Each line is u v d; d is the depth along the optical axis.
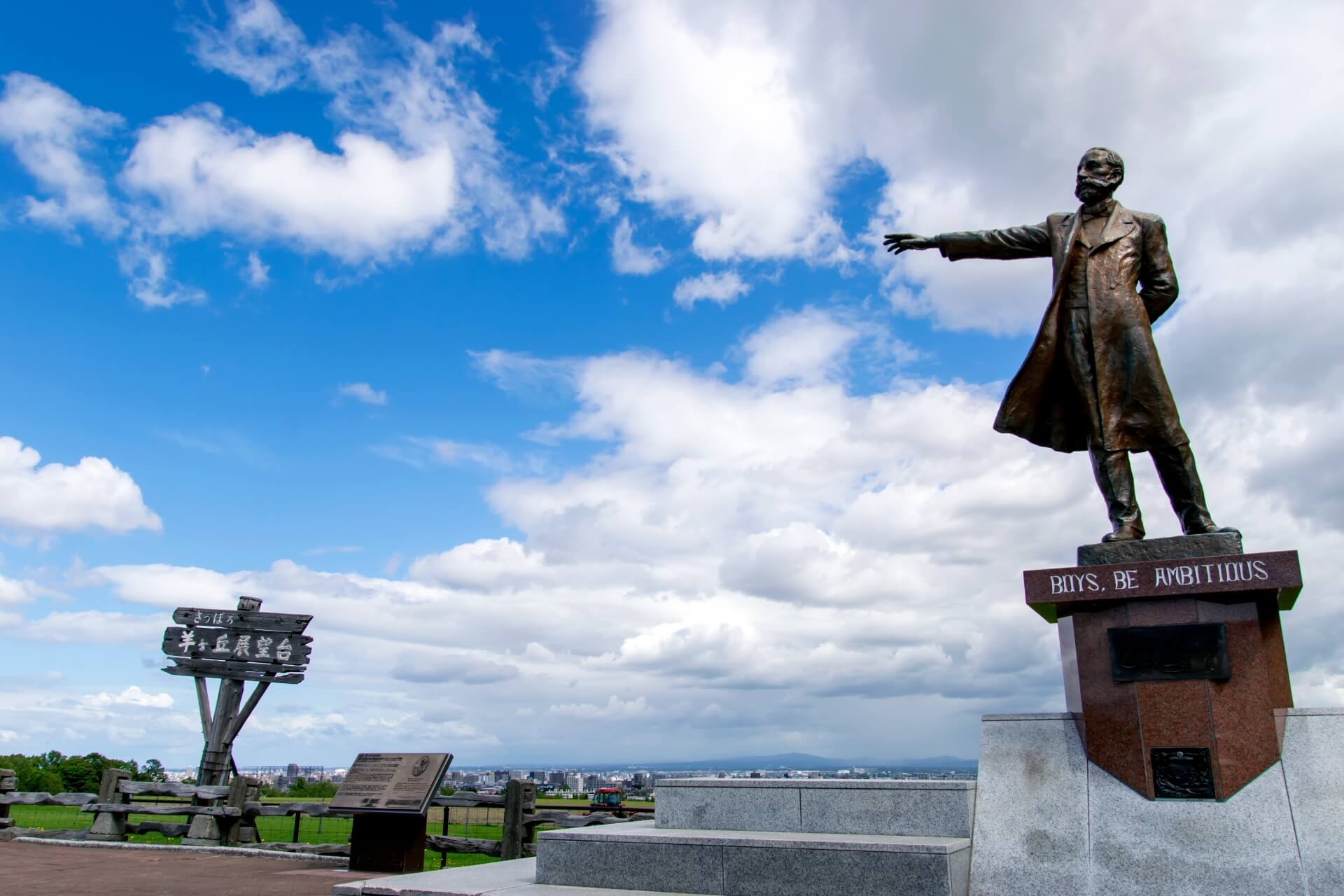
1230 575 6.89
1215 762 6.66
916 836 7.17
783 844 6.89
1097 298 8.27
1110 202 8.55
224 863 11.86
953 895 6.43
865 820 7.40
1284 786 6.47
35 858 12.11
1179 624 7.02
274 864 11.77
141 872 10.59
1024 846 6.79
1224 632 6.89
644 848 7.34
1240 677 6.79
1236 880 6.19
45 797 14.76
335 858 12.71
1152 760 6.81
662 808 8.13
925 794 7.23
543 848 7.67
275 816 13.88
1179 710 6.84
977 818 7.06
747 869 6.98
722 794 7.96
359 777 11.50
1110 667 7.12
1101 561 7.64
